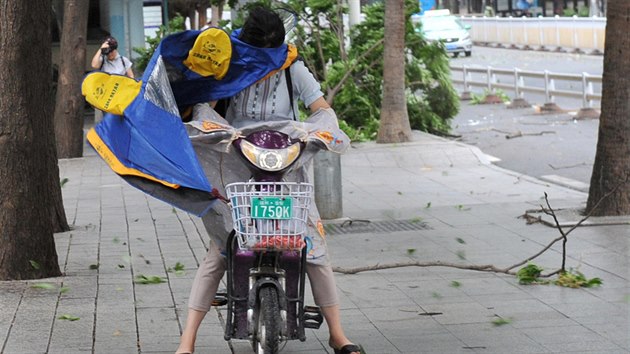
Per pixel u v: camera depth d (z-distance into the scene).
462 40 48.03
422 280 9.20
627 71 11.88
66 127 19.91
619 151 11.98
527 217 12.24
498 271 9.34
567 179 17.08
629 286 8.82
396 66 20.27
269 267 6.08
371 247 10.92
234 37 6.30
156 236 11.66
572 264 9.80
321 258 6.35
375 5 23.25
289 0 22.48
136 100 6.01
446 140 20.66
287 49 6.25
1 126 8.93
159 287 8.88
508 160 19.78
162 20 31.62
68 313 7.92
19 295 8.48
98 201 14.66
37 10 8.98
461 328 7.55
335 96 22.22
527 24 52.91
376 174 17.47
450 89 23.94
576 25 48.28
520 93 30.97
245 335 6.15
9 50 8.79
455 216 12.87
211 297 6.47
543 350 6.95
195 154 5.85
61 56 20.03
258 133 5.95
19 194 9.01
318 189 12.59
